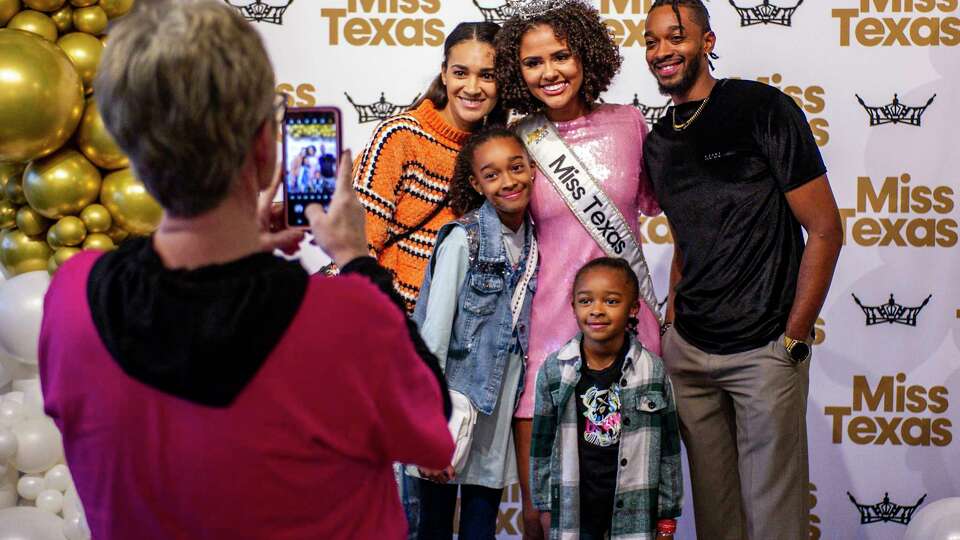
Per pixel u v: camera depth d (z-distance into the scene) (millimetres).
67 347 1122
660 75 2803
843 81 3662
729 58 3672
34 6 2904
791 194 2682
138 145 1074
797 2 3646
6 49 2695
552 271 2828
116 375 1093
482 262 2721
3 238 3107
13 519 2787
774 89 2744
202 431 1076
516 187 2697
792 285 2744
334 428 1125
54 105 2719
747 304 2730
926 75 3654
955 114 3654
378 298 1160
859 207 3688
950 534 3002
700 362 2799
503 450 2762
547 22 2768
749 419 2754
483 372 2719
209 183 1086
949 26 3635
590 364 2707
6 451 2822
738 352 2744
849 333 3713
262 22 3678
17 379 3188
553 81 2775
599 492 2680
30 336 2932
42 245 3072
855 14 3646
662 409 2684
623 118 2881
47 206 2885
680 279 2916
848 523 3742
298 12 3676
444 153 2955
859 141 3676
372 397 1142
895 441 3721
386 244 2902
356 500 1181
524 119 2908
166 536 1114
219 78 1066
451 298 2695
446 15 3682
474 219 2760
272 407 1085
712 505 2920
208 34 1078
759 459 2756
